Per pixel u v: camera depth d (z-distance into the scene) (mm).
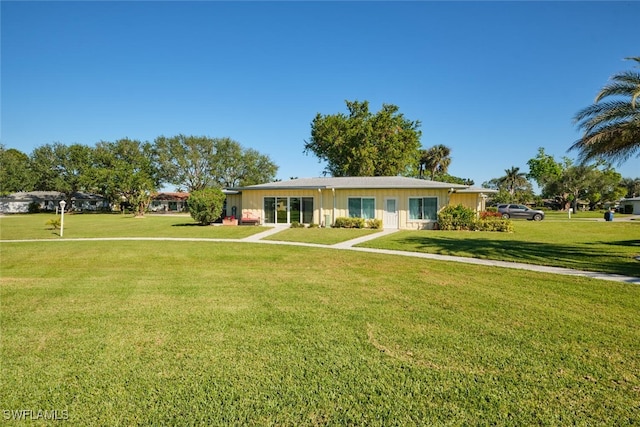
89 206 72250
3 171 58906
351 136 41969
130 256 12281
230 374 3828
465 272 9578
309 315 5820
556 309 6180
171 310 6066
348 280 8562
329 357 4246
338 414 3135
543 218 36375
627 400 3338
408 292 7387
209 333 5004
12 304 6414
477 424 2998
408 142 42438
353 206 25016
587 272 9539
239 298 6871
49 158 65250
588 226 25906
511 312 6004
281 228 23766
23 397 3383
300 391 3494
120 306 6297
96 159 65688
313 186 24859
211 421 3031
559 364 4074
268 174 73625
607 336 4922
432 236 18891
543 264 10742
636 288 7734
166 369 3938
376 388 3553
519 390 3518
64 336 4887
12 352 4371
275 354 4324
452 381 3691
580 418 3070
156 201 71750
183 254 12750
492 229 22172
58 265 10648
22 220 36375
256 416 3102
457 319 5637
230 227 24672
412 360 4176
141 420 3041
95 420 3045
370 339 4805
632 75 11531
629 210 52906
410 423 3008
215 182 68312
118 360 4156
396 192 24484
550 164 57875
